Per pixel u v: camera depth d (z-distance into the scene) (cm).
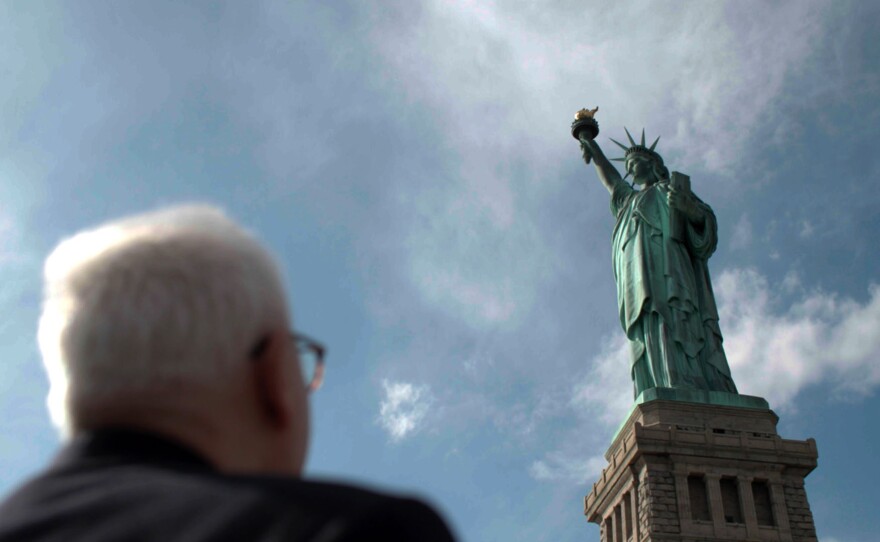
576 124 12150
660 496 8912
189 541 362
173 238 455
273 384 470
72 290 443
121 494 393
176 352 434
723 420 9475
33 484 418
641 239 10631
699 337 10056
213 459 438
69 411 434
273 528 359
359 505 360
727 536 8775
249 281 466
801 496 9169
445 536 365
